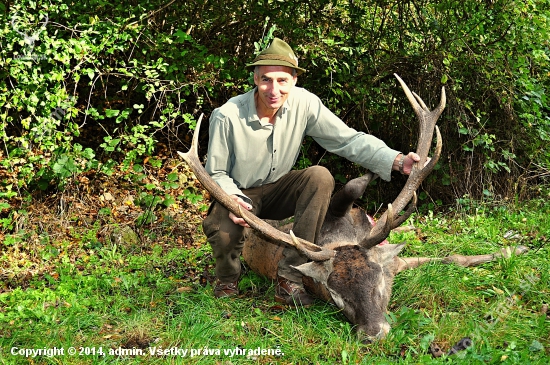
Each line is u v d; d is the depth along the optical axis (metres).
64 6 4.37
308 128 3.48
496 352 2.80
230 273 3.54
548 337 3.04
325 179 3.37
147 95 4.64
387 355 2.95
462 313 3.31
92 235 4.58
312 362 2.94
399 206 3.36
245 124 3.35
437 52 5.04
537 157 5.30
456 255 3.95
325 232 3.49
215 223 3.45
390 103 5.38
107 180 5.25
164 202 4.93
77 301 3.49
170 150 5.58
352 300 3.07
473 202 5.02
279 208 3.60
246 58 5.42
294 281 3.45
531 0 4.79
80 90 5.79
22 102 4.41
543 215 4.72
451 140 5.22
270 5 5.03
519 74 5.12
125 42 4.91
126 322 3.27
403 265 3.78
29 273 4.10
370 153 3.41
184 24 5.24
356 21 5.16
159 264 4.15
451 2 4.87
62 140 5.06
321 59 5.04
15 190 4.87
